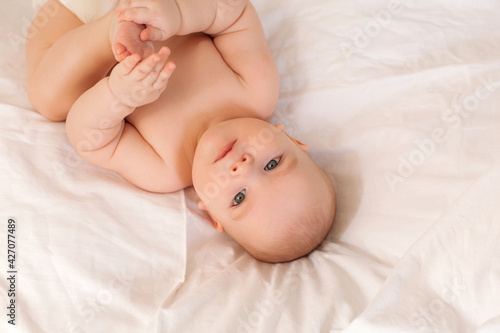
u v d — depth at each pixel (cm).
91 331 111
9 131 128
